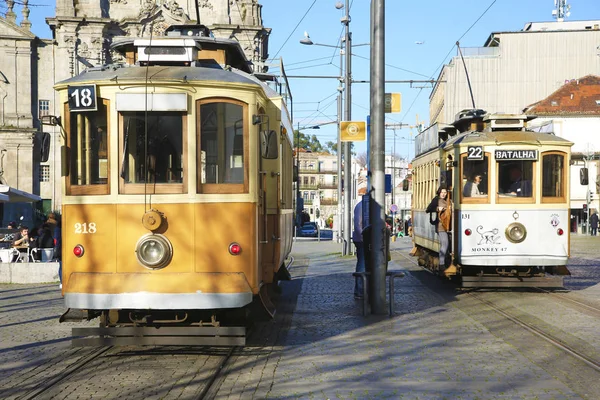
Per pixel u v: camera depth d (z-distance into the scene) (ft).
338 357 30.04
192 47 31.50
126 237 28.84
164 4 200.54
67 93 29.45
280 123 35.86
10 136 193.26
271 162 35.22
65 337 35.55
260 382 25.71
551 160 48.85
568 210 48.96
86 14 199.21
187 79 29.07
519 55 204.64
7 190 77.87
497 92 204.74
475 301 47.21
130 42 33.19
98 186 29.19
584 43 203.21
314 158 369.91
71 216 29.22
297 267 78.95
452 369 27.63
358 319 40.27
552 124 51.31
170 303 28.37
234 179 29.43
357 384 25.38
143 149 29.12
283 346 32.53
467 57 205.36
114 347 32.50
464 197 49.47
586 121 191.72
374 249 41.93
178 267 28.76
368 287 43.98
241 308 30.81
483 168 49.26
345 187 99.09
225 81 29.40
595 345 31.96
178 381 25.80
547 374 26.71
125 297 28.37
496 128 51.31
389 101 75.36
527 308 43.50
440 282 59.67
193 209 28.94
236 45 37.09
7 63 196.44
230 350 31.50
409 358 29.71
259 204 30.76
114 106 29.07
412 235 75.56
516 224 48.78
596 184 189.37
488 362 28.81
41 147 29.71
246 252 29.09
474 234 49.24
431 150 61.46
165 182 29.09
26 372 27.61
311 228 211.41
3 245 82.99
